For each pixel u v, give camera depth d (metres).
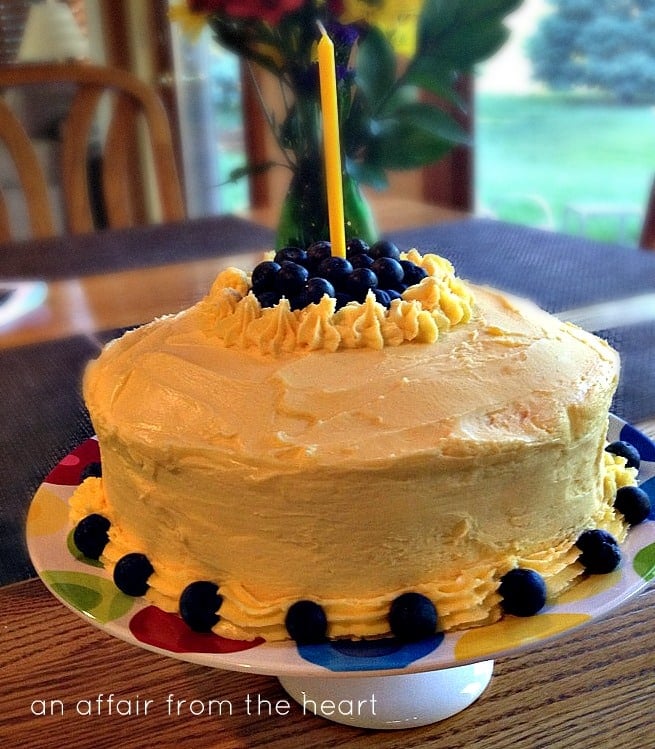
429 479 0.32
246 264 0.78
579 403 0.35
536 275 0.73
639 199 1.28
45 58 1.59
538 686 0.36
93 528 0.37
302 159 0.58
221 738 0.34
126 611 0.34
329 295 0.38
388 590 0.34
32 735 0.34
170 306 0.69
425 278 0.40
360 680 0.35
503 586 0.33
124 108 1.06
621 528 0.38
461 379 0.35
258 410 0.34
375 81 0.59
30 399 0.56
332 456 0.32
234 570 0.34
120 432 0.35
